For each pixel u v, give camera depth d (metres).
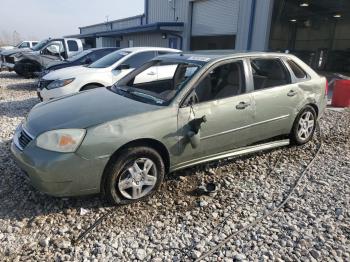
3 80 14.31
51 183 3.04
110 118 3.27
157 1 22.12
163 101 3.64
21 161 3.21
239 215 3.33
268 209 3.45
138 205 3.46
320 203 3.58
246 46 14.88
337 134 6.10
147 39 23.97
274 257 2.74
